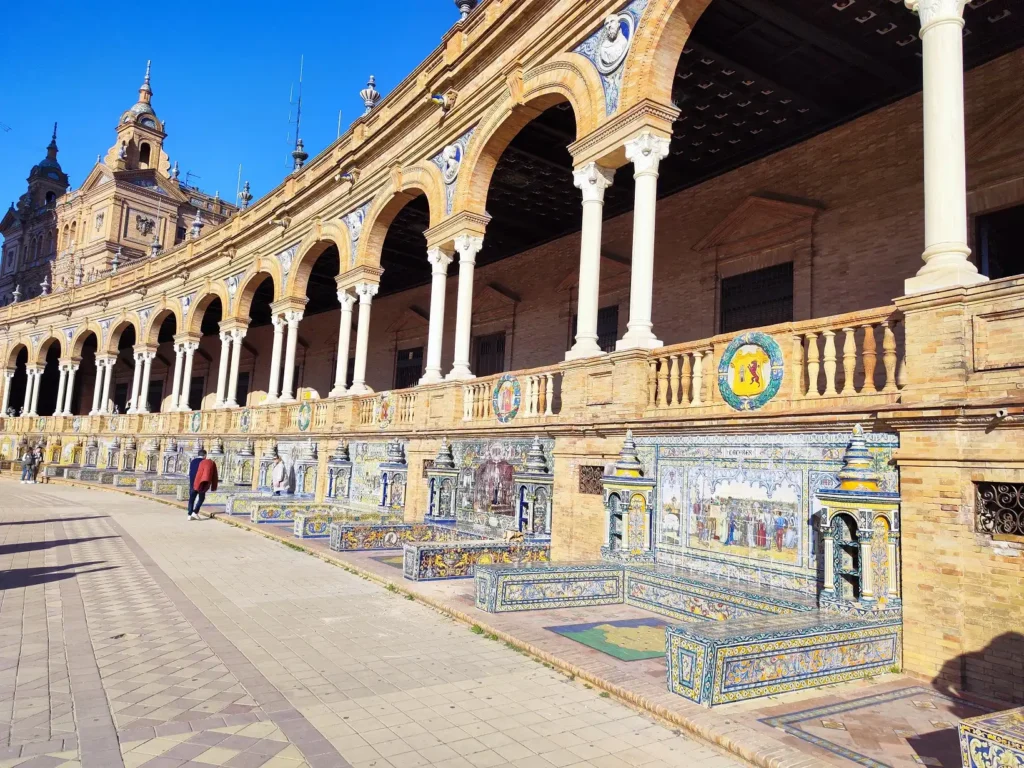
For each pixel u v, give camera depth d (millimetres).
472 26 14828
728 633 5520
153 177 49062
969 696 5590
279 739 4770
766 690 5523
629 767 4488
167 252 31859
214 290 28094
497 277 22297
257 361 35656
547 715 5336
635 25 10617
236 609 8625
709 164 15414
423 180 16469
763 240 14297
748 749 4551
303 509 17234
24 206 56438
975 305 5996
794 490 7523
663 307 16406
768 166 14508
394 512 15625
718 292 15148
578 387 10852
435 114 16031
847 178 13023
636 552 9180
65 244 51375
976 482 5863
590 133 11219
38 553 12711
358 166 19344
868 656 6039
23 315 43188
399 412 16500
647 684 5762
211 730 4898
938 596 5949
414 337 26188
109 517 18516
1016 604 5508
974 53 11219
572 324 19234
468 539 11680
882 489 6559
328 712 5293
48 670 6215
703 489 8602
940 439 6062
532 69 12891
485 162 14625
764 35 11219
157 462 30000
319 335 32125
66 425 38469
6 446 42531
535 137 15109
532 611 8320
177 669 6301
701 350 8875
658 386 9656
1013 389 5660
